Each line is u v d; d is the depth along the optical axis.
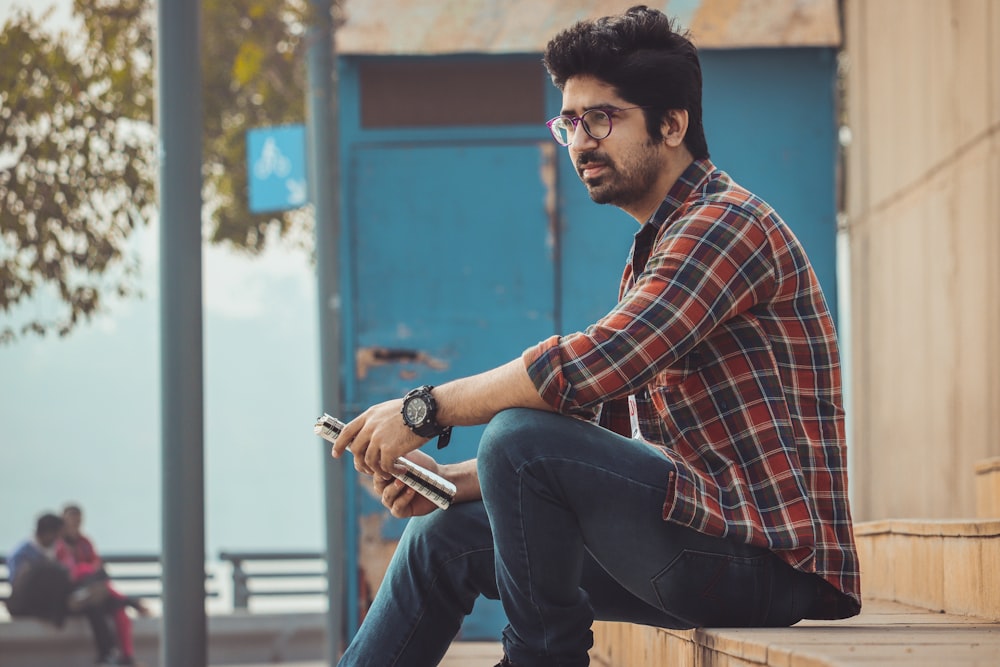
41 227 14.38
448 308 10.05
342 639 10.22
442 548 3.99
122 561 19.86
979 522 4.56
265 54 15.66
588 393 3.64
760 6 10.10
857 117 10.95
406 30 10.10
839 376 3.89
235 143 16.30
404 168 10.16
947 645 3.27
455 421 3.81
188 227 8.33
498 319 10.04
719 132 10.15
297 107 16.12
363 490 9.98
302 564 26.25
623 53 3.89
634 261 3.99
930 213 8.89
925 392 9.06
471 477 4.10
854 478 11.32
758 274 3.75
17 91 14.31
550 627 3.68
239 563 20.19
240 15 15.70
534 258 10.06
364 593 9.90
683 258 3.71
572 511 3.65
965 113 8.13
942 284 8.66
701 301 3.68
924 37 8.93
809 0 10.10
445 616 4.04
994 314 7.64
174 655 8.14
